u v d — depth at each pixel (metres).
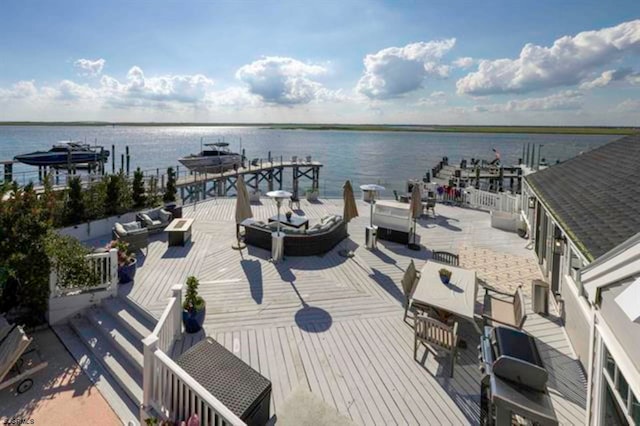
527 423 3.37
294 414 3.89
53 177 17.97
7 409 4.40
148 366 3.87
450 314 5.44
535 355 3.75
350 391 4.30
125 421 4.27
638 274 2.51
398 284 7.51
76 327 6.08
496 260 9.28
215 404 3.24
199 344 4.32
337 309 6.37
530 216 10.78
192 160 29.66
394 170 40.03
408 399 4.18
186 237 10.09
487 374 3.72
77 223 10.16
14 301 6.15
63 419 4.27
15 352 4.79
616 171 6.68
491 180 28.11
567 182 7.73
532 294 6.54
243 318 5.98
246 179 39.41
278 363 4.81
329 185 31.86
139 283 7.19
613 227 4.30
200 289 7.05
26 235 6.08
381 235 10.73
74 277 6.34
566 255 6.09
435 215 14.36
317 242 9.17
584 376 4.69
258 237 9.67
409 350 5.15
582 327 4.91
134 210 12.16
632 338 2.58
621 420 2.85
